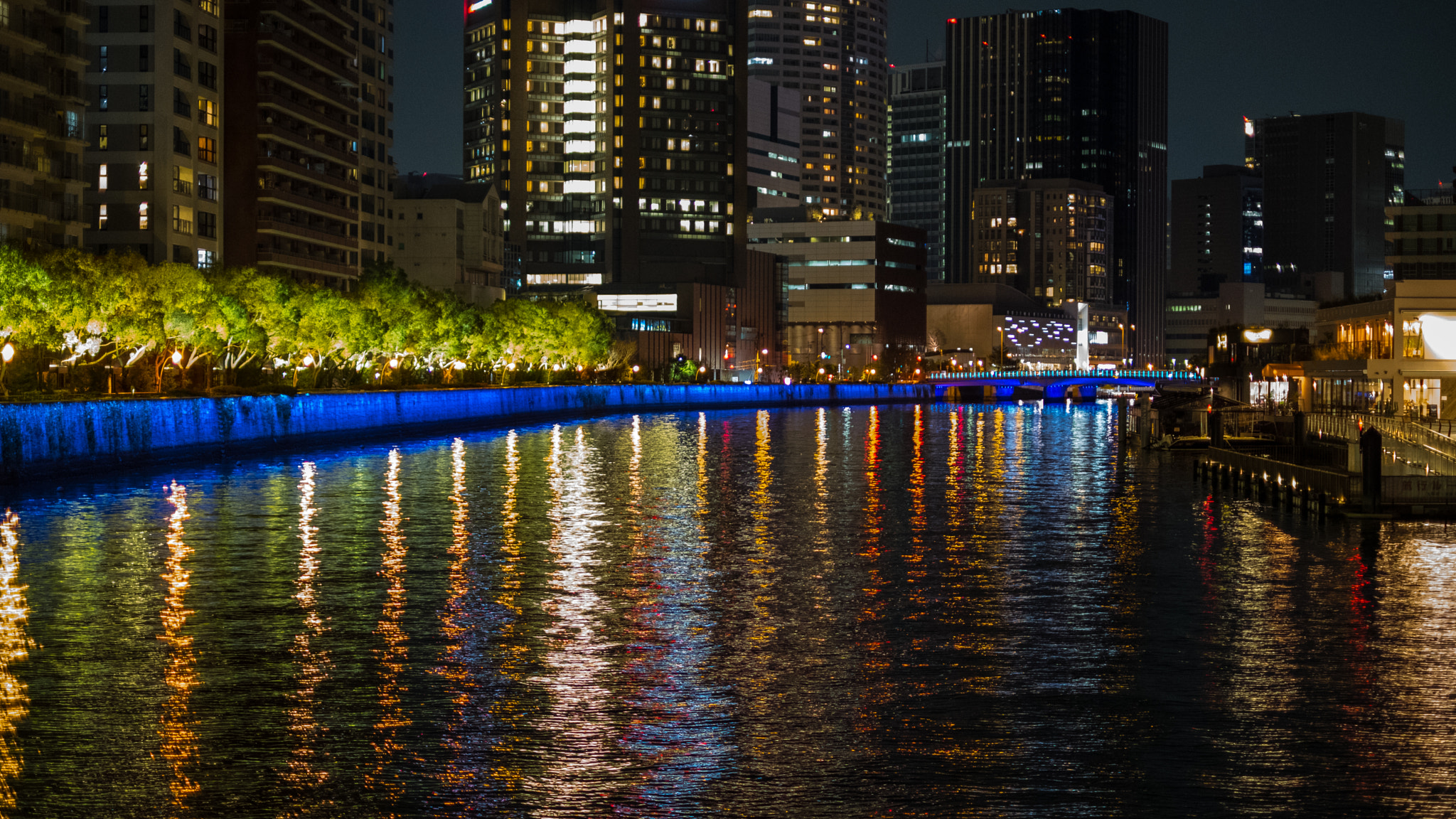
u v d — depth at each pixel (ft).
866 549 189.78
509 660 119.75
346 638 127.75
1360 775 90.07
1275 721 102.06
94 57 429.79
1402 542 193.26
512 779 88.22
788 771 90.22
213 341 329.11
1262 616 141.28
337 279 579.89
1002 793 86.33
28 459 250.16
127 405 285.23
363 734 97.55
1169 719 102.42
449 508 234.17
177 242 439.22
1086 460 372.38
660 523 217.56
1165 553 185.78
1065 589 157.69
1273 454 306.35
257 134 504.02
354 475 295.28
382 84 653.71
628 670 116.47
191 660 118.42
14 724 99.35
